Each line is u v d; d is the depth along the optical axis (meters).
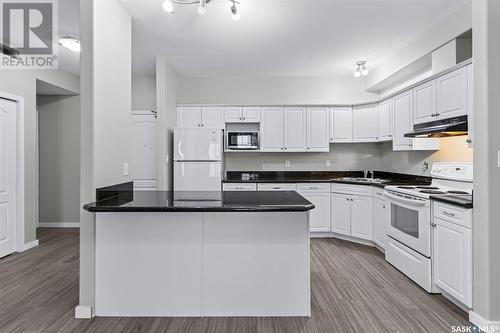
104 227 2.21
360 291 2.63
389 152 4.72
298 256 2.22
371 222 3.95
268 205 2.10
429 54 3.34
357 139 4.68
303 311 2.22
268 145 4.79
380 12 2.90
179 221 2.22
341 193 4.33
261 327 2.07
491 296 1.97
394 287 2.71
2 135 3.54
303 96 5.07
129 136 2.78
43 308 2.34
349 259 3.50
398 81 4.41
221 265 2.22
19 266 3.27
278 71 4.77
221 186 4.43
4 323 2.12
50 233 4.66
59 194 5.02
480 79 2.04
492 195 1.98
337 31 3.31
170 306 2.22
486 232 1.98
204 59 4.19
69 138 4.98
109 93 2.41
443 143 3.41
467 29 2.71
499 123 1.98
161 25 3.13
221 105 4.77
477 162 2.07
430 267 2.58
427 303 2.41
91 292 2.21
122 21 2.70
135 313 2.22
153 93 5.00
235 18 2.58
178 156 4.32
